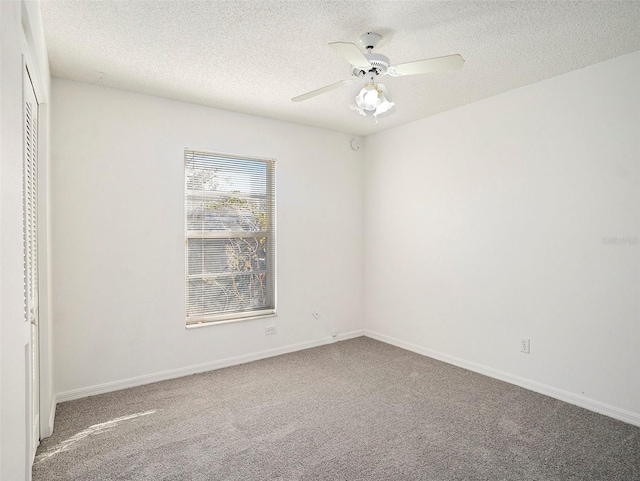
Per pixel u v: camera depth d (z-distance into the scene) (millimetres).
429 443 2326
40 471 2057
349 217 4598
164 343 3363
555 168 2947
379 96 2318
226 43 2398
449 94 3307
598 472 2041
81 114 2990
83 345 3004
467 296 3598
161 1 1949
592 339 2756
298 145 4168
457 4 1990
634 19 2129
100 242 3068
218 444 2326
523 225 3158
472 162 3535
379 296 4543
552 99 2955
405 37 2328
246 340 3836
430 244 3939
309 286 4277
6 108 964
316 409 2783
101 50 2480
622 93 2590
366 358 3918
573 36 2324
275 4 1985
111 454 2217
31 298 1965
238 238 3822
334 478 1998
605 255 2684
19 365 1146
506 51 2516
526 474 2023
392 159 4348
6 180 958
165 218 3359
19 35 1195
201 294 3607
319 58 2609
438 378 3371
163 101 3344
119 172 3146
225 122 3676
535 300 3086
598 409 2715
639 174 2520
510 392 3070
